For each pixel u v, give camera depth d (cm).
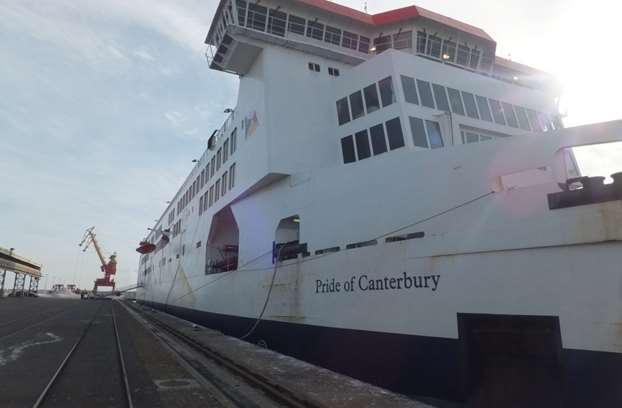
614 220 675
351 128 1623
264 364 1112
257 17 1852
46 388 871
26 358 1225
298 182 1503
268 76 1762
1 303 4691
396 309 983
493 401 798
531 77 2381
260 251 1720
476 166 907
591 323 688
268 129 1658
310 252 1367
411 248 966
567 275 721
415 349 927
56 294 12300
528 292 763
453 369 852
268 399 822
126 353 1367
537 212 769
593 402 674
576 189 729
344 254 1166
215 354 1318
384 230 1095
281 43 1845
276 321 1493
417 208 1010
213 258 2517
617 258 673
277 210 1622
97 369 1088
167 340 1747
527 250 774
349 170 1255
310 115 1753
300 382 899
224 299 2077
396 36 1997
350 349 1103
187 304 2912
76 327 2222
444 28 2012
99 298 9594
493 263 817
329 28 1966
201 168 2914
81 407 754
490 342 822
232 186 2084
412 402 745
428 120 1497
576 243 712
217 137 2533
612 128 775
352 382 899
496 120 1700
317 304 1260
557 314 725
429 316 908
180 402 790
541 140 839
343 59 1962
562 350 714
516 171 853
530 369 762
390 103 1498
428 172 1000
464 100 1630
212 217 2459
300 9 1911
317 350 1237
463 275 860
